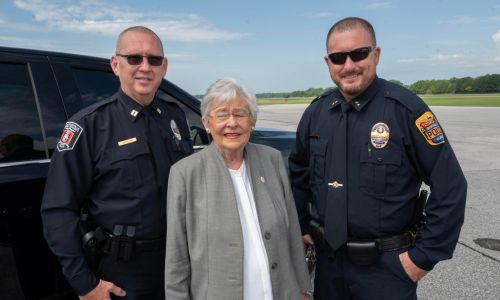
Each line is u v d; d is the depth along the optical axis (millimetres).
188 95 2273
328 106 1673
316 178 1678
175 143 1658
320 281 1747
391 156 1477
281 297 1457
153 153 1524
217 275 1345
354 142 1542
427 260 1453
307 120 1768
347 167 1558
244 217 1428
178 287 1361
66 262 1390
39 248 1736
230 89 1369
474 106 32562
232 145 1404
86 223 1543
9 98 1711
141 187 1476
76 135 1410
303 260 1607
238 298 1343
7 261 1631
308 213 1870
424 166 1471
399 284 1541
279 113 27391
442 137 1439
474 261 3072
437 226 1434
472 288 2658
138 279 1514
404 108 1470
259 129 3479
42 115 1777
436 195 1437
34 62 1813
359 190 1527
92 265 1482
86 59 1993
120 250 1456
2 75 1718
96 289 1432
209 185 1388
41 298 1766
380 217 1508
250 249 1406
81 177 1430
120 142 1475
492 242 3457
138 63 1506
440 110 26359
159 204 1517
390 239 1524
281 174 1581
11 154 1669
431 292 2609
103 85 2033
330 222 1592
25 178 1656
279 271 1449
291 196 1594
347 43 1480
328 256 1649
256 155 1537
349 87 1506
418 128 1436
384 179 1481
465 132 12391
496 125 14703
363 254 1533
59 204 1378
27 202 1676
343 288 1675
